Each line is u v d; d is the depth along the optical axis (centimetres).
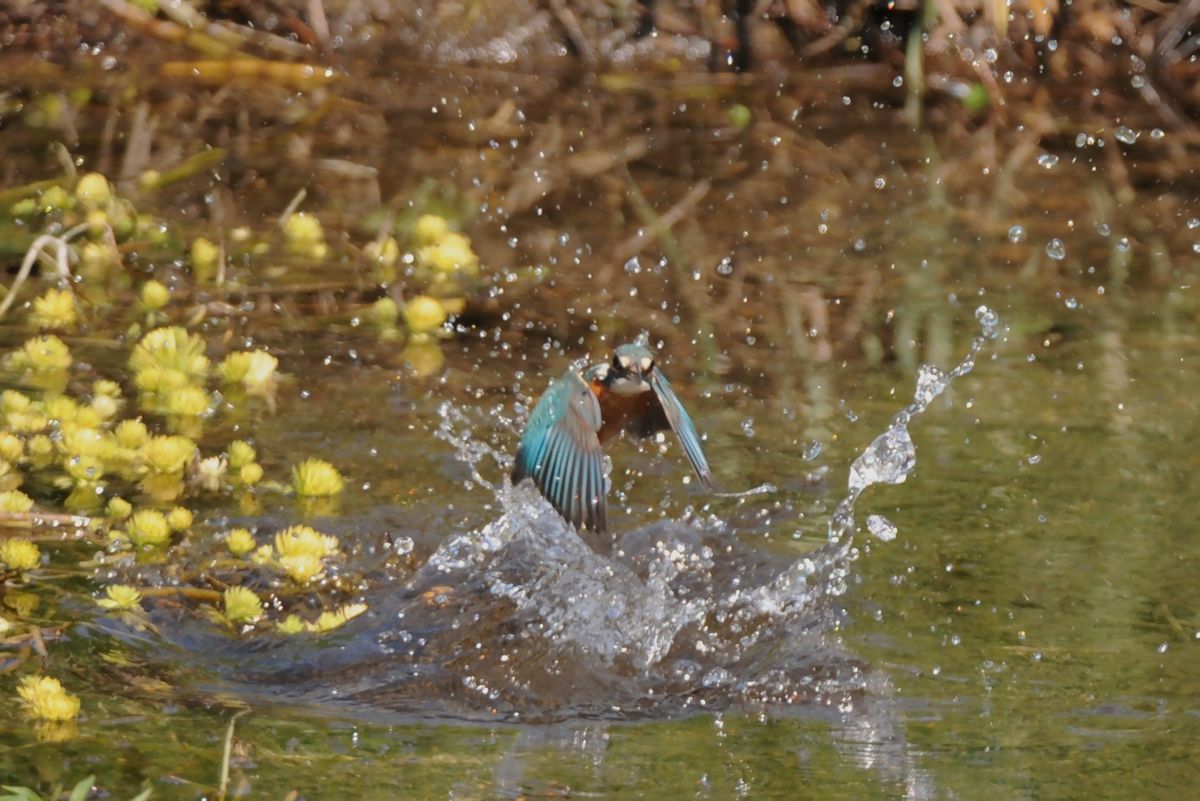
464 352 1180
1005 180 1600
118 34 1841
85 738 654
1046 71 1869
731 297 1295
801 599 820
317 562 816
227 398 1080
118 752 643
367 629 770
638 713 707
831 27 1902
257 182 1517
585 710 707
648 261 1370
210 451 984
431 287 1305
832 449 1021
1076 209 1520
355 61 1853
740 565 852
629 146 1667
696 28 1912
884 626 794
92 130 1612
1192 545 888
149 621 766
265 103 1728
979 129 1747
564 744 671
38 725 663
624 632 776
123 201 1379
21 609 771
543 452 707
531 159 1619
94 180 1362
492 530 877
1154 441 1036
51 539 852
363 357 1166
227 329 1211
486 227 1437
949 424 1066
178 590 796
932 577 848
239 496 921
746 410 1081
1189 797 633
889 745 677
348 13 1884
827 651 766
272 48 1850
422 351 1180
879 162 1645
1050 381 1144
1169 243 1434
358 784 625
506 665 741
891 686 735
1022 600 823
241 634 761
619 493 948
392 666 737
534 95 1808
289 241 1382
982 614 808
